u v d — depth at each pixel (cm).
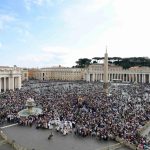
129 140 3638
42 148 3428
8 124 4728
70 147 3491
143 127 4394
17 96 7581
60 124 4469
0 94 8462
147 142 3531
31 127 4553
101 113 5184
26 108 5659
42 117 4944
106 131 3997
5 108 5600
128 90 10650
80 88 11212
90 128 4222
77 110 5512
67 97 7450
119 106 6053
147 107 6041
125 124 4319
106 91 9388
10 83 11500
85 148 3453
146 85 14938
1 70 11194
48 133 4188
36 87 12138
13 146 3497
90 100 6800
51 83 16350
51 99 6994
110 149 3416
